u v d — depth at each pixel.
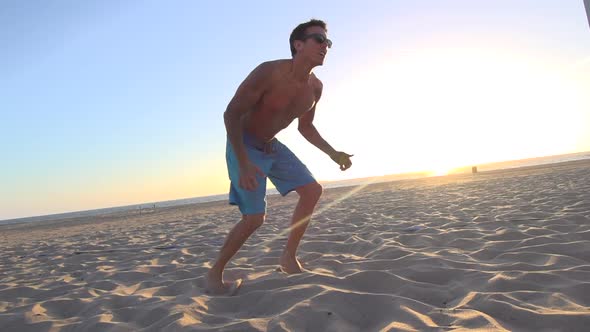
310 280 2.45
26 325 2.21
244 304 2.19
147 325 2.03
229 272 3.05
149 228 9.31
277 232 5.44
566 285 2.02
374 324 1.79
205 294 2.44
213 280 2.48
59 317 2.37
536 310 1.71
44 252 6.23
